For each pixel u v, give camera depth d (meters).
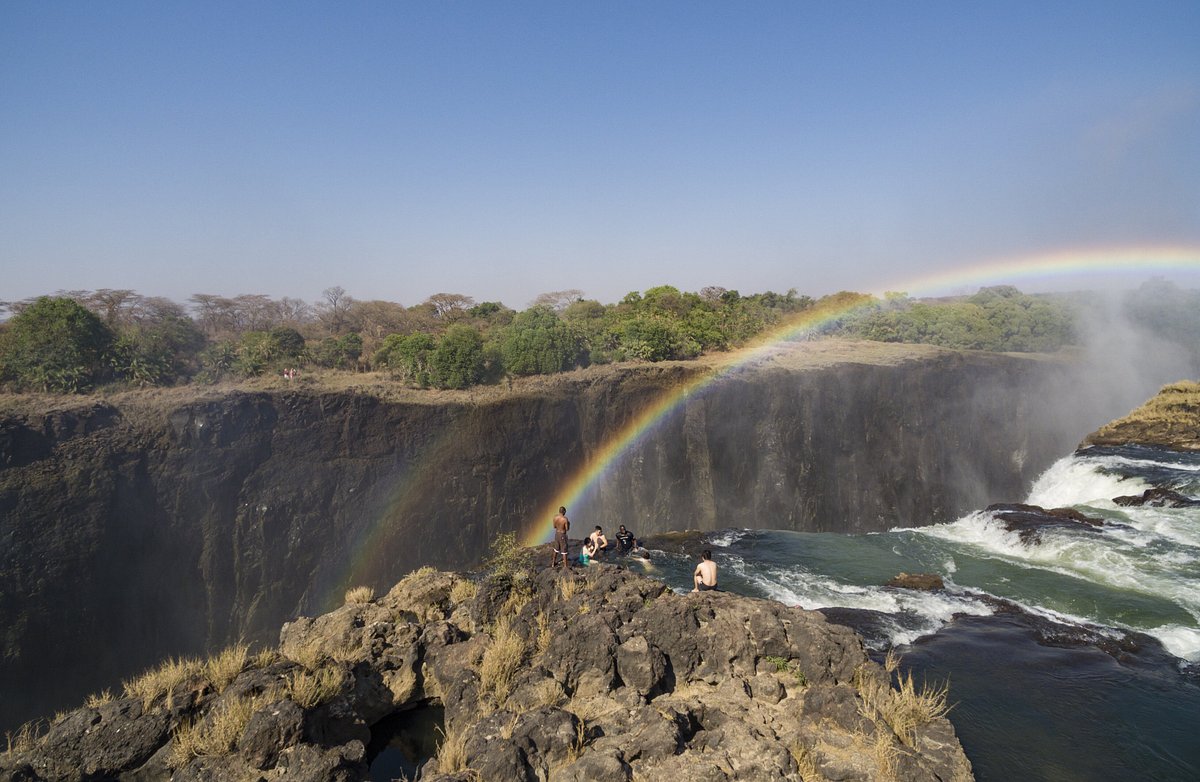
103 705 8.70
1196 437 33.00
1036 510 24.28
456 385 35.44
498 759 7.26
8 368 26.05
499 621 11.51
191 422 25.61
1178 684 11.37
